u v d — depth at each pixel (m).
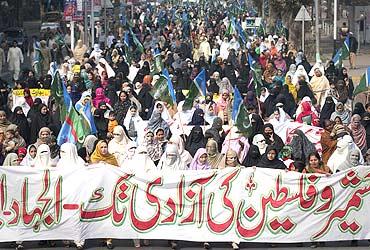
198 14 125.38
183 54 45.81
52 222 15.66
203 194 15.72
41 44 40.78
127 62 38.44
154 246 15.91
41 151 16.45
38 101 22.02
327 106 23.55
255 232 15.68
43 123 21.70
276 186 15.68
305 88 28.08
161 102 22.08
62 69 34.03
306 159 17.36
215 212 15.71
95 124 21.22
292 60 38.50
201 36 55.31
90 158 17.08
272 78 31.98
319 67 33.06
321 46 66.06
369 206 15.79
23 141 18.86
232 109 21.77
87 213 15.66
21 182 15.62
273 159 16.50
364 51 65.38
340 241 16.06
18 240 15.61
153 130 20.84
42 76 33.41
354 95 26.91
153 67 33.41
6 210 15.60
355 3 71.56
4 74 48.00
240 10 102.62
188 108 23.66
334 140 19.09
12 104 26.22
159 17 93.75
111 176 15.73
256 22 67.50
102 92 25.73
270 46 47.47
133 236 15.74
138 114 23.14
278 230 15.68
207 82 30.20
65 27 61.81
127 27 62.19
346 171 15.69
